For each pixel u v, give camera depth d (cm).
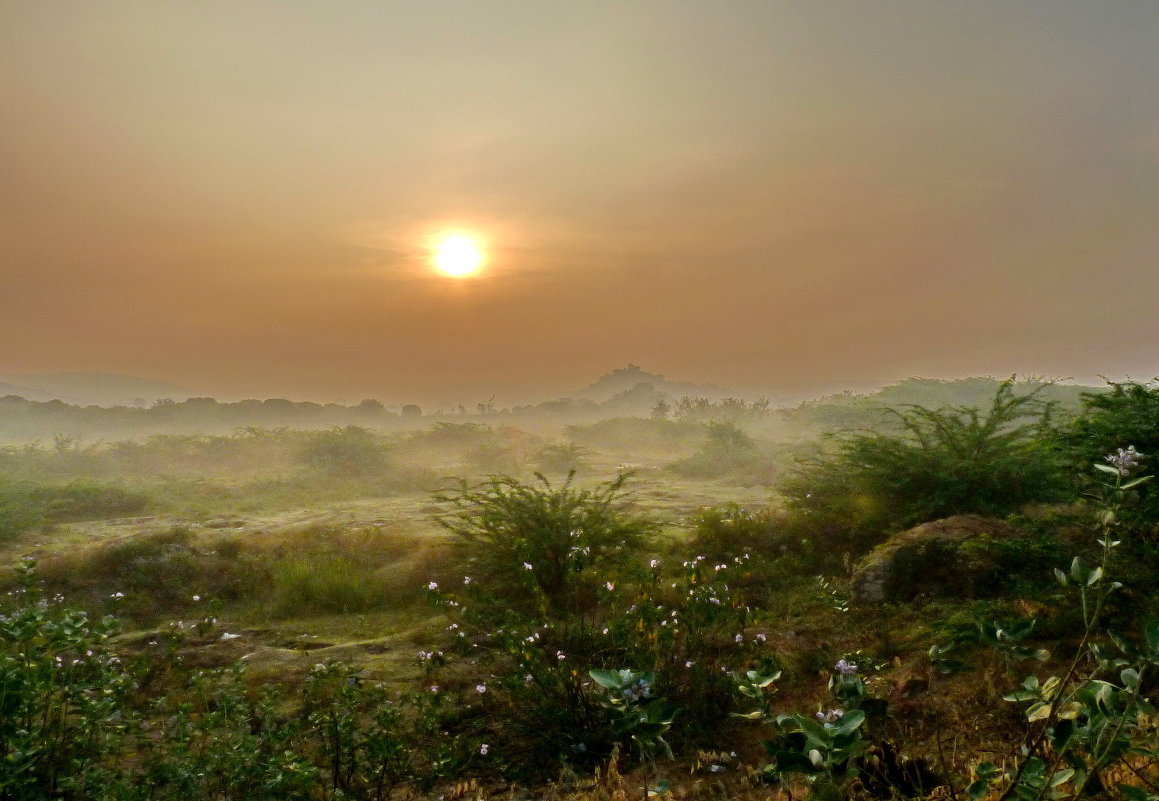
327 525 1580
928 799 318
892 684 514
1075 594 557
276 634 855
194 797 397
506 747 514
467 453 3253
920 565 731
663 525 1116
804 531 1052
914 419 1118
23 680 380
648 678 254
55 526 1592
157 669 698
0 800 341
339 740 479
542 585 853
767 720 241
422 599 958
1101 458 662
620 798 412
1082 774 254
